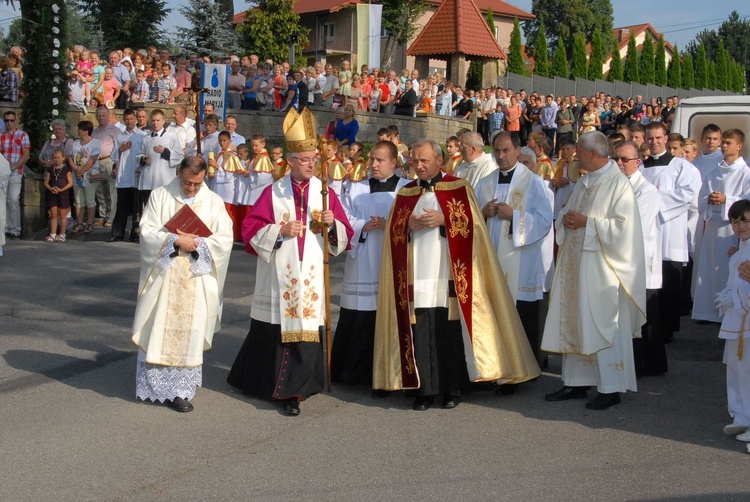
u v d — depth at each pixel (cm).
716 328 991
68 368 746
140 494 500
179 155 1334
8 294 1003
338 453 568
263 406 663
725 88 6259
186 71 1936
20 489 502
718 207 953
